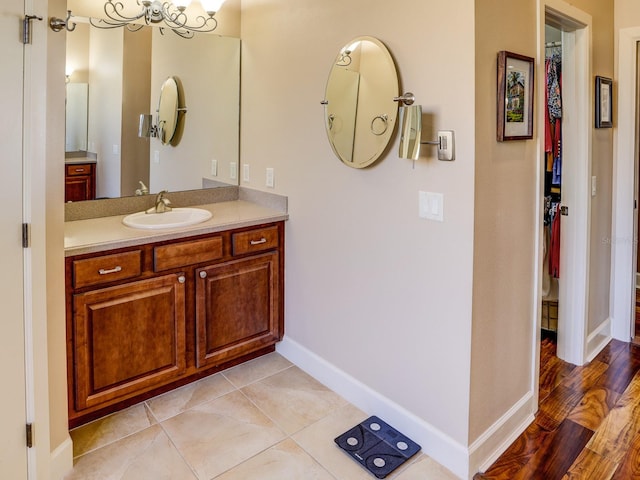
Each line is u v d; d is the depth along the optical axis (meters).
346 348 2.45
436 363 2.00
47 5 1.65
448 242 1.89
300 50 2.52
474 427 1.95
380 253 2.20
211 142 2.97
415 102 1.95
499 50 1.85
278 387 2.59
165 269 2.31
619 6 2.96
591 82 2.71
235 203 3.04
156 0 2.62
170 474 1.91
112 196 2.64
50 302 1.79
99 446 2.07
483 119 1.80
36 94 1.63
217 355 2.59
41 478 1.77
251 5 2.87
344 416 2.32
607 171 3.05
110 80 2.55
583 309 2.84
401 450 2.07
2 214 1.56
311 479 1.89
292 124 2.63
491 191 1.88
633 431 2.22
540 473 1.94
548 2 2.18
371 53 2.10
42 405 1.76
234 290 2.62
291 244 2.76
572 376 2.75
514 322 2.13
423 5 1.88
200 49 2.84
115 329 2.19
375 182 2.18
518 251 2.10
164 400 2.44
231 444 2.11
